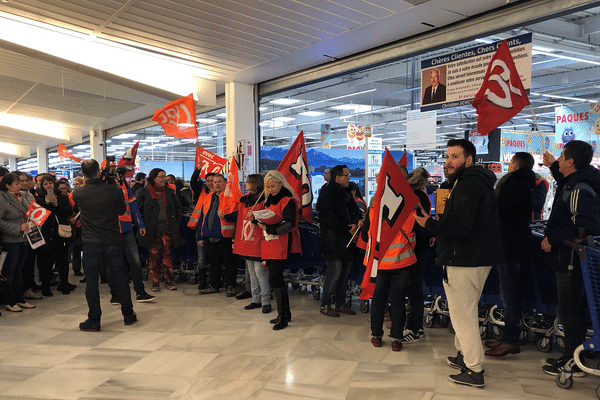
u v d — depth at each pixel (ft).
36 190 21.66
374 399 9.34
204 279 19.26
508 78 12.44
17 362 11.64
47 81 30.96
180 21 17.97
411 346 12.41
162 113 22.21
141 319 15.39
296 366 11.09
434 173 49.14
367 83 46.24
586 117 28.45
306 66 24.26
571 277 9.84
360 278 15.83
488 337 13.16
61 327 14.66
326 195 14.71
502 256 9.53
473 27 17.51
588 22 27.20
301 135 16.29
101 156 55.01
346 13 16.85
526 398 9.24
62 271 19.38
